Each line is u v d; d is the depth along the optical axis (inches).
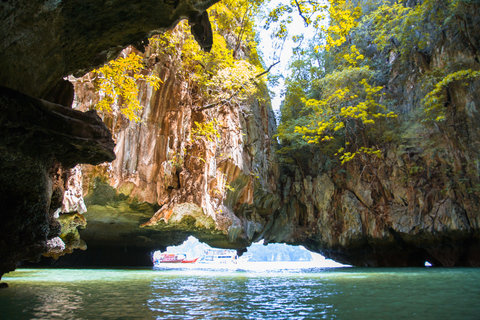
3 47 213.3
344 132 1259.2
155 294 315.6
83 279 480.7
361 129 1174.3
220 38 921.5
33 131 241.8
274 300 279.1
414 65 1172.5
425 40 1151.0
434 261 1105.4
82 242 704.4
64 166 298.2
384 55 1300.4
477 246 997.2
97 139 281.9
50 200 301.7
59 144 263.3
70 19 237.6
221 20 898.7
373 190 1172.5
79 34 254.5
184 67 863.1
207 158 852.6
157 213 774.5
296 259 3757.4
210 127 827.4
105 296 299.9
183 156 815.7
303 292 334.3
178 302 266.8
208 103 916.0
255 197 1178.6
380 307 244.8
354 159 1221.1
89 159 293.6
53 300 273.4
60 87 300.2
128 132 711.1
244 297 297.1
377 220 1133.1
